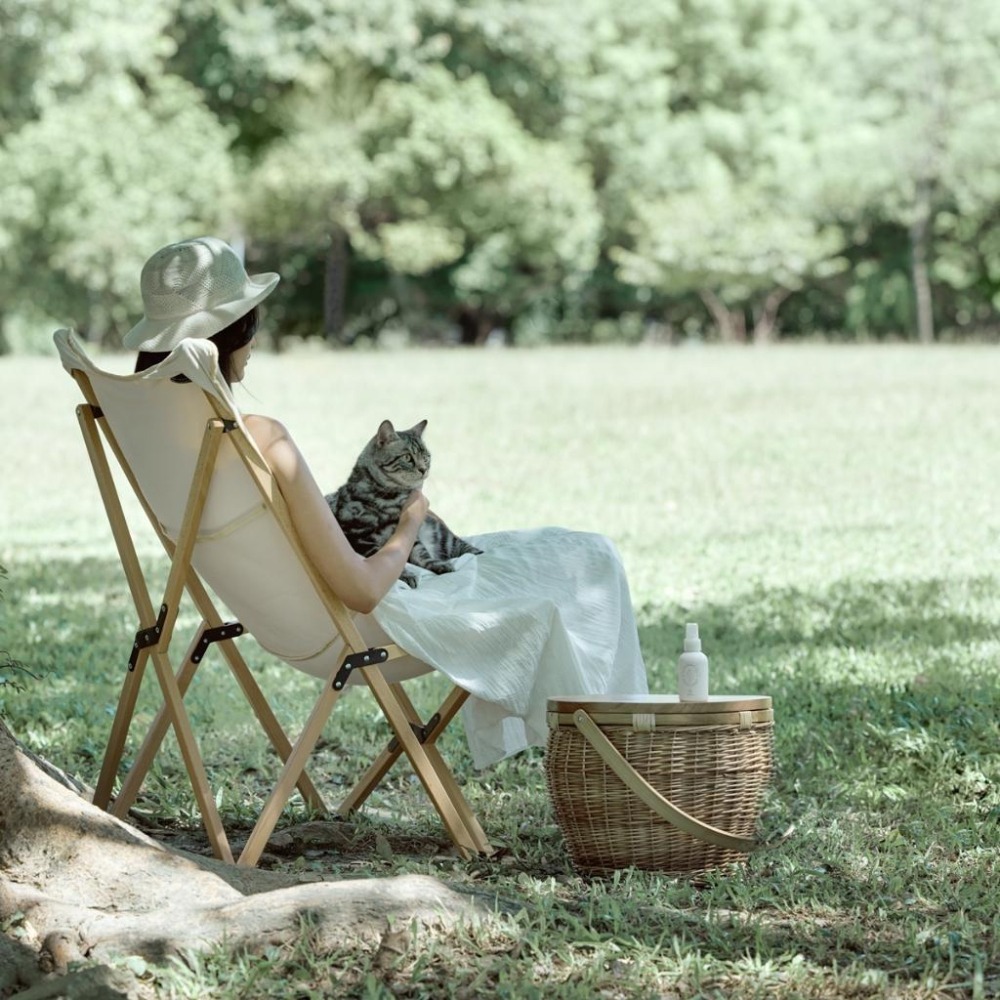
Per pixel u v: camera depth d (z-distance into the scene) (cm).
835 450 1711
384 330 5325
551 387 2488
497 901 390
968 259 5028
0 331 4394
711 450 1762
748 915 400
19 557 1176
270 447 439
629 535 1252
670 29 5181
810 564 1077
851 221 4984
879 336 5294
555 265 5006
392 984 345
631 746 444
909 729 611
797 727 624
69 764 590
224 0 4338
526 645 479
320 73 4316
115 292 3997
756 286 4875
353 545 531
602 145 4997
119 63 3619
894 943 378
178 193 4003
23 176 3756
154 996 340
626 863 448
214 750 617
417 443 531
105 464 484
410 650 464
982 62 4791
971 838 479
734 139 4969
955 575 1010
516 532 534
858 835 486
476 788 561
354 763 608
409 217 4600
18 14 3134
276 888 413
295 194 4253
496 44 4631
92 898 384
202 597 506
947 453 1652
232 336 464
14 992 347
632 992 344
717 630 851
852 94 5091
